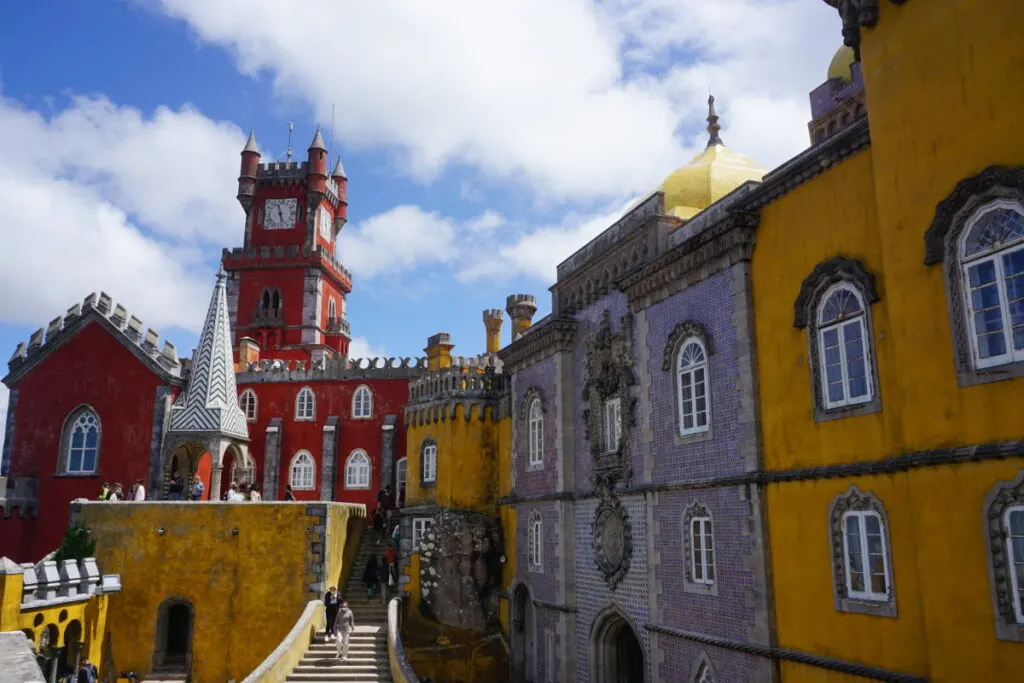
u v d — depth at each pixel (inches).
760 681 719.7
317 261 2755.9
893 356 611.8
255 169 2886.3
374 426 1961.1
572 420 1165.1
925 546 543.2
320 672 1049.5
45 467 1577.3
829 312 685.9
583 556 1098.7
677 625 856.3
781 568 717.3
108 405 1590.8
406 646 1291.8
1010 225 507.2
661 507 903.1
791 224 738.8
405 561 1423.5
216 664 1169.4
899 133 583.5
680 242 933.8
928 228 554.9
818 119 919.7
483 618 1354.6
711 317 838.5
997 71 513.7
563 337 1184.2
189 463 1470.2
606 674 1035.9
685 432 873.5
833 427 668.7
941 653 525.3
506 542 1379.2
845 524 651.5
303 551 1209.4
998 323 510.3
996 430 502.9
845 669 631.2
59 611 1034.1
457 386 1470.2
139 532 1206.3
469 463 1443.2
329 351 2657.5
